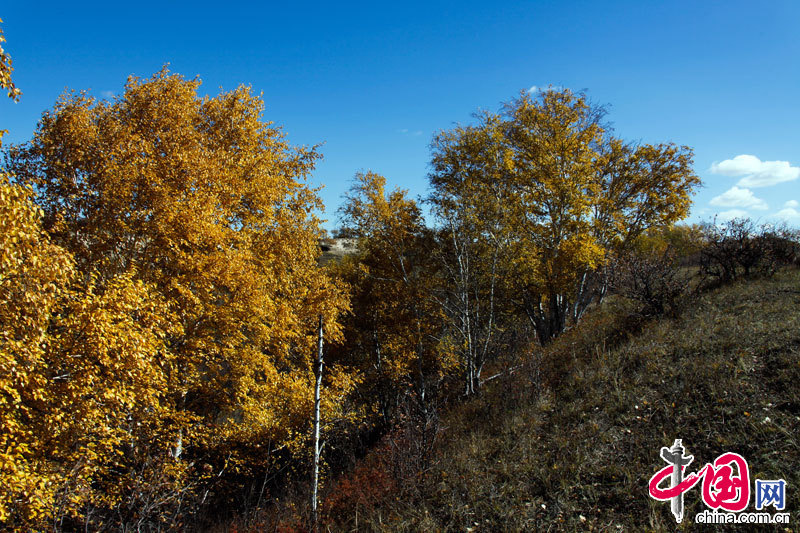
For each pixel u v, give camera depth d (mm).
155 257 10812
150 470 9281
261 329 12680
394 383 18750
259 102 14727
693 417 6758
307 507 8445
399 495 7551
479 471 7453
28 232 6262
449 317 17719
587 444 7105
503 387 11227
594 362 10031
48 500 6832
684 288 11805
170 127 12188
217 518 11594
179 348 11273
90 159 10602
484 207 15953
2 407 6512
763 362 7371
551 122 18906
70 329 7418
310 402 14000
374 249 19328
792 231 13531
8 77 5418
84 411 7375
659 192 20797
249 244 12812
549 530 5699
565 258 17516
